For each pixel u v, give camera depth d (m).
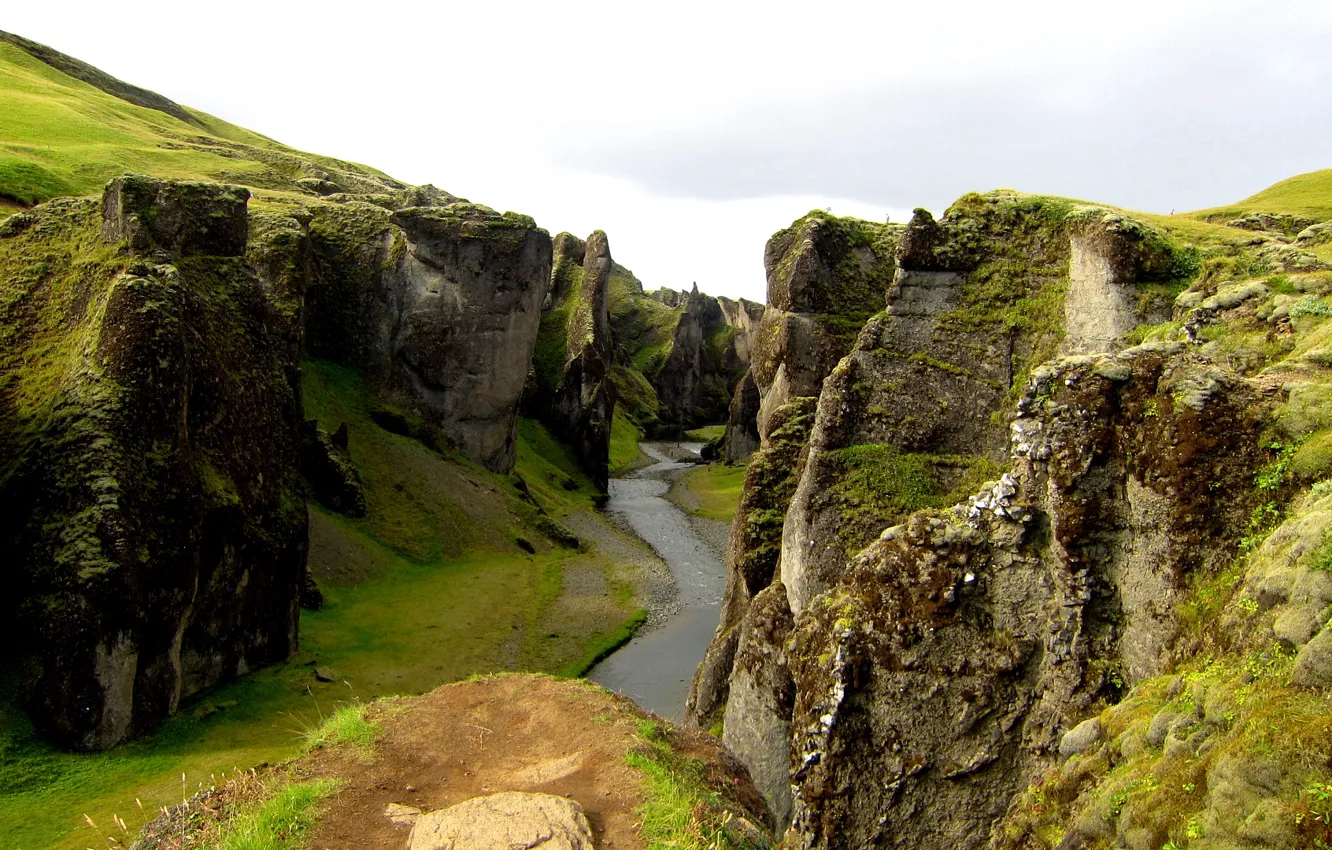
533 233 81.50
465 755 15.13
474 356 78.81
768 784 25.36
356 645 43.62
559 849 11.55
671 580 62.69
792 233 46.62
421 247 77.31
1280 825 8.50
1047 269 27.19
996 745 17.05
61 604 28.02
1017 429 18.44
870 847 17.73
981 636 17.77
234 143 122.75
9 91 103.38
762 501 33.97
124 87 146.62
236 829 12.06
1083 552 16.11
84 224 40.31
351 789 13.52
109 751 28.22
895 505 25.56
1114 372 16.41
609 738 15.40
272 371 41.75
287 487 41.41
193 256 39.38
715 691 32.25
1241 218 30.94
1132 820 10.40
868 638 18.83
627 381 165.38
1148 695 13.14
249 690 35.44
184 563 31.84
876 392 27.50
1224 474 14.30
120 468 30.11
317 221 80.06
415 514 63.72
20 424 32.75
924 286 28.39
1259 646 11.12
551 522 73.19
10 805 24.53
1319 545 11.08
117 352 31.52
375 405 74.38
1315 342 15.84
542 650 46.34
